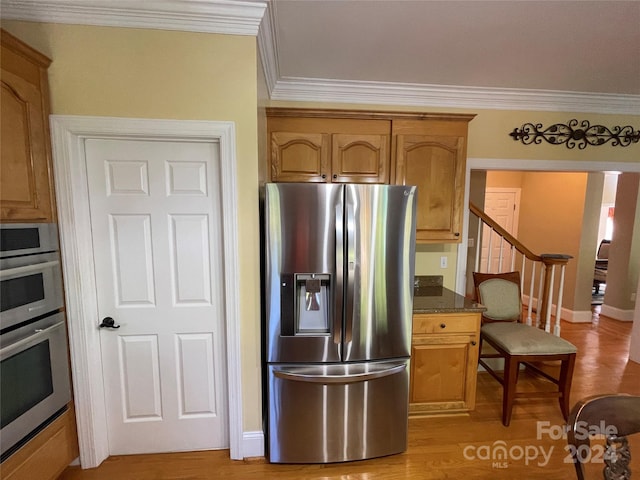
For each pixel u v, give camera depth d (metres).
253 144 1.72
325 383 1.79
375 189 1.78
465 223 2.83
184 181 1.78
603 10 1.59
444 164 2.41
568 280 4.39
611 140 2.90
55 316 1.61
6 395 1.33
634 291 4.39
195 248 1.82
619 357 3.27
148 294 1.83
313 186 1.75
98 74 1.60
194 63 1.65
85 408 1.77
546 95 2.73
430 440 2.09
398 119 2.36
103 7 1.53
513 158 2.82
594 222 4.22
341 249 1.78
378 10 1.62
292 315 1.82
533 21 1.70
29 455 1.45
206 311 1.87
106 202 1.75
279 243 1.77
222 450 1.97
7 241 1.33
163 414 1.92
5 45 1.32
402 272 1.87
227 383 1.90
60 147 1.60
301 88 2.57
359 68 2.31
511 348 2.19
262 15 1.60
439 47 2.00
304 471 1.84
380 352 1.89
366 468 1.87
